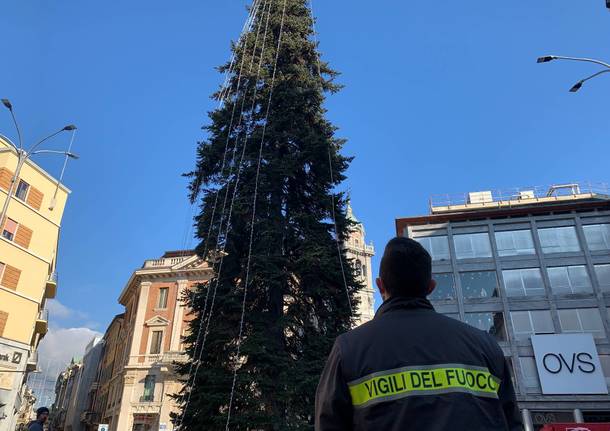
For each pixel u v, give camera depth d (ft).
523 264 117.39
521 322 110.11
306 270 47.73
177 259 137.69
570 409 97.96
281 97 58.08
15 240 91.76
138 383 120.57
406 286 6.66
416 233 128.16
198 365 43.78
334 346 6.43
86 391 208.33
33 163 97.71
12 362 86.69
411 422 5.24
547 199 138.92
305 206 56.44
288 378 41.14
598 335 105.40
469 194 151.64
